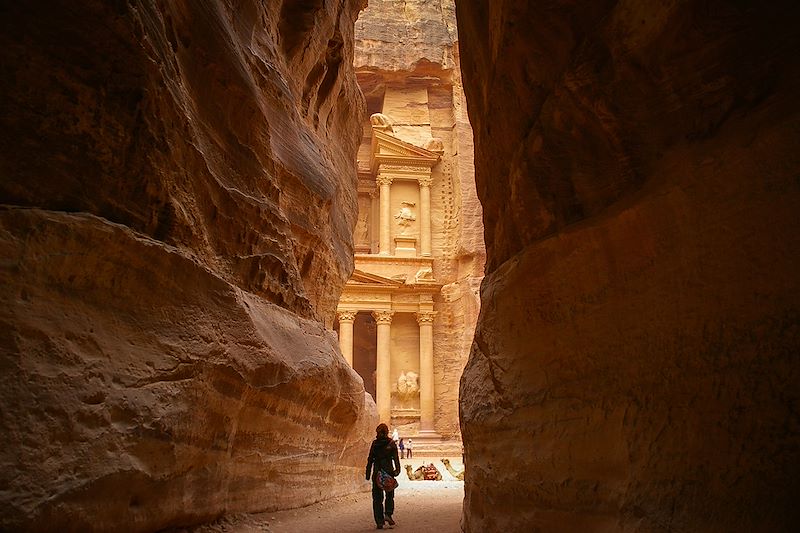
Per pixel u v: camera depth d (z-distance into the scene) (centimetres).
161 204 548
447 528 810
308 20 1131
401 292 3762
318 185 1084
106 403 432
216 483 625
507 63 581
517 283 552
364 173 4319
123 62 493
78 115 464
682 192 350
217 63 699
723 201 322
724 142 332
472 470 661
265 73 900
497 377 579
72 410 400
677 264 351
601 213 443
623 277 403
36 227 408
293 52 1105
